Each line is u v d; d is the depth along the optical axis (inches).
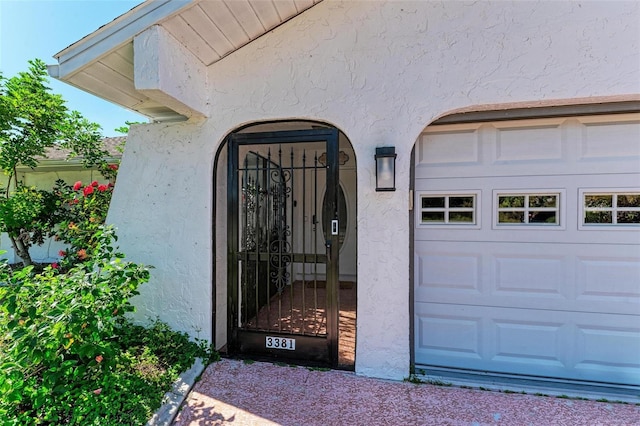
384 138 125.3
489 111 124.3
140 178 146.2
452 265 132.4
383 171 120.2
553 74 114.0
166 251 143.3
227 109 137.9
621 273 119.1
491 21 117.5
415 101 123.0
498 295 128.7
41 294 104.1
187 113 135.1
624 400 109.5
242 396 111.6
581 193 122.3
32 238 290.4
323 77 129.6
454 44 120.1
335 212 133.3
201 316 139.7
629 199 118.7
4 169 285.7
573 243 122.8
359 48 126.6
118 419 90.5
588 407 106.2
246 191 150.6
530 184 126.4
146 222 145.3
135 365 114.7
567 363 123.3
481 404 107.9
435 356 133.3
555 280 124.4
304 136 135.6
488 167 129.7
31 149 287.0
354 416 101.4
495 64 117.6
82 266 120.9
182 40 119.7
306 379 122.5
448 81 120.7
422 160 134.8
